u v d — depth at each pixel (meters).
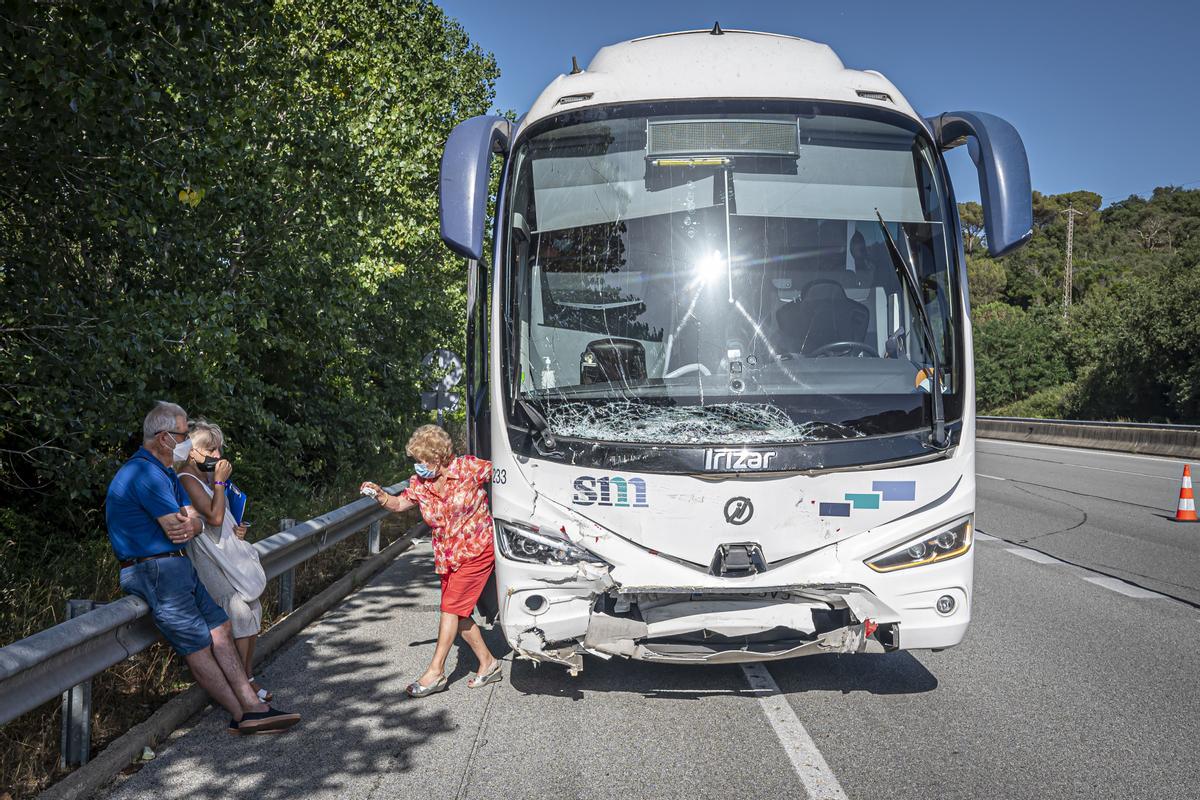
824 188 5.71
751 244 5.61
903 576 5.16
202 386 9.72
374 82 18.06
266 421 13.07
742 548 5.10
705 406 5.23
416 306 19.77
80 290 8.63
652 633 5.14
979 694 5.81
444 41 25.36
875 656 6.65
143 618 5.23
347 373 16.64
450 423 28.23
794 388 5.30
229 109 8.36
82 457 8.49
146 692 5.68
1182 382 40.19
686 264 5.57
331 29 18.09
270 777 4.62
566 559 5.20
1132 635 7.17
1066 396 49.66
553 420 5.30
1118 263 98.56
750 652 5.15
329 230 12.88
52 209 8.35
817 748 4.95
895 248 5.62
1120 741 5.00
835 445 5.16
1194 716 5.38
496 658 6.74
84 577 8.34
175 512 5.19
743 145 5.74
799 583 5.10
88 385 8.24
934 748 4.93
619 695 5.87
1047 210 124.00
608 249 5.62
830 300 5.55
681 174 5.71
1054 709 5.52
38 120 6.93
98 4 6.43
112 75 6.79
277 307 13.11
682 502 5.11
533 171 5.76
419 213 18.56
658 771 4.66
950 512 5.23
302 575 9.17
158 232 9.20
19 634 6.44
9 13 6.15
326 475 17.48
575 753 4.91
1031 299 95.81
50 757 4.72
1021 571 9.70
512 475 5.30
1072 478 19.55
